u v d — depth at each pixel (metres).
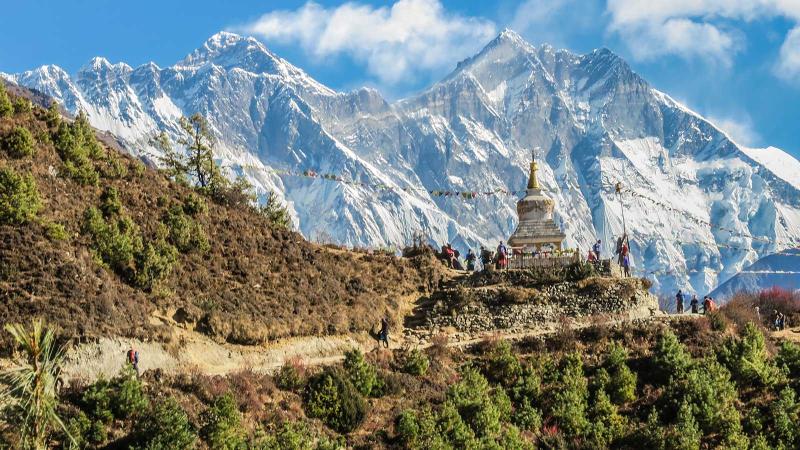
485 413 68.62
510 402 72.81
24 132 78.25
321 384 67.69
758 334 82.38
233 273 81.25
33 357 50.19
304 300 81.25
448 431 66.75
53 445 55.38
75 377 60.88
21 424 52.25
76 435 55.62
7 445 51.81
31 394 49.81
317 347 77.00
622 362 77.69
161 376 64.06
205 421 60.28
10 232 68.56
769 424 74.75
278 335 75.50
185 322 72.06
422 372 74.25
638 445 70.94
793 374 80.88
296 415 65.06
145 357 65.94
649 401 75.19
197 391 63.31
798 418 74.69
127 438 57.44
